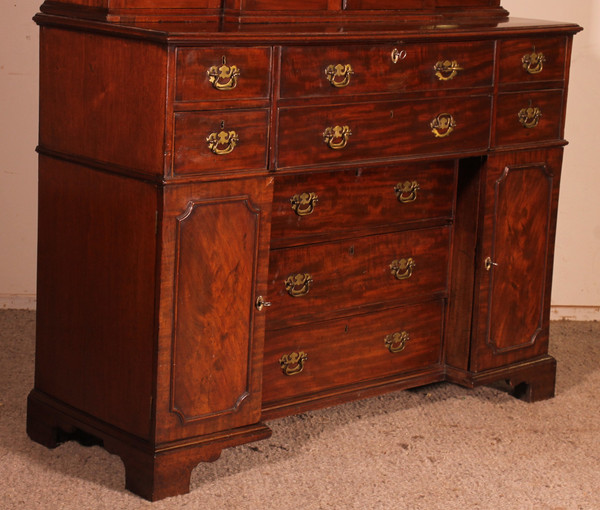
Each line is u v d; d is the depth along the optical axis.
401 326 3.40
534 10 4.25
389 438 3.22
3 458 2.95
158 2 2.74
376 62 2.93
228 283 2.77
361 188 3.17
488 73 3.21
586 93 4.31
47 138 2.89
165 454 2.73
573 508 2.85
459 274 3.46
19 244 4.17
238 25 2.80
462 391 3.63
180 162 2.59
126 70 2.61
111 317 2.79
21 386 3.44
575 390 3.71
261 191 2.77
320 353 3.21
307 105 2.80
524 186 3.44
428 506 2.82
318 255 3.12
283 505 2.78
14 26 3.97
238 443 2.88
